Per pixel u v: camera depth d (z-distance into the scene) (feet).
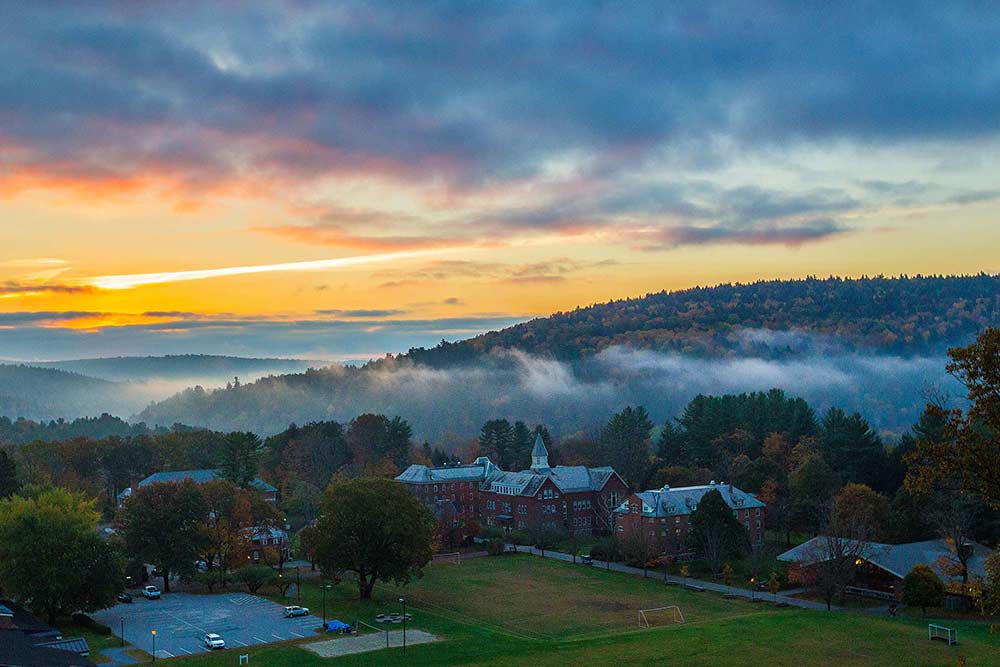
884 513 429.38
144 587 398.62
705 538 427.33
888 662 254.47
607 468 622.95
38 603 304.71
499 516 620.49
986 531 402.31
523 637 303.27
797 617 320.29
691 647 274.36
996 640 282.36
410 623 322.34
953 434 148.77
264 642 287.48
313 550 367.25
